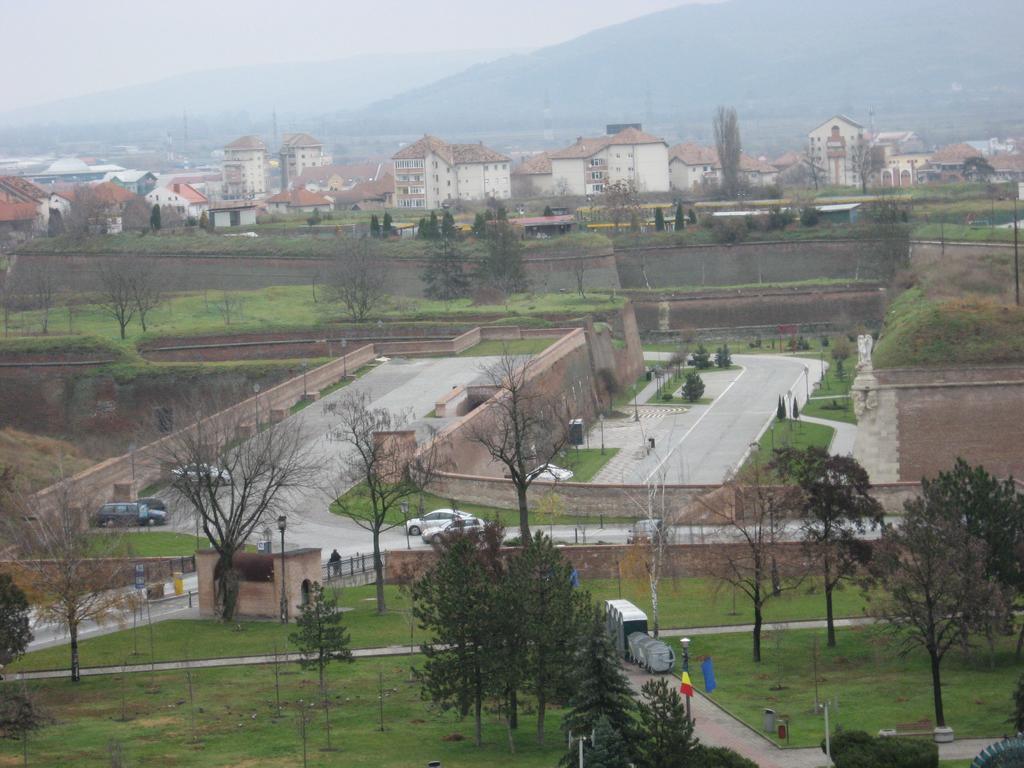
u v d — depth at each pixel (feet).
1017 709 255.09
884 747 234.79
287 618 355.56
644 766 228.84
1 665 300.81
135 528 442.09
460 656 269.03
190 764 251.80
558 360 641.81
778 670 305.94
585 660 246.06
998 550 313.53
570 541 400.47
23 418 640.99
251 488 414.00
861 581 320.09
